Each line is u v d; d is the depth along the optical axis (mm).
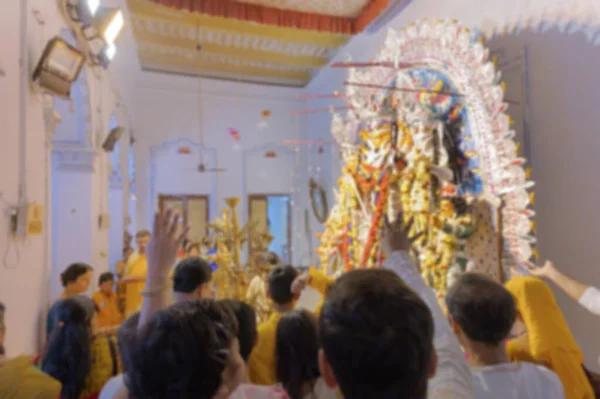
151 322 922
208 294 2105
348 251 5598
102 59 4043
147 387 843
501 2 4094
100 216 4578
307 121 10648
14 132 2381
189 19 7844
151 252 1348
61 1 3148
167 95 9844
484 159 3693
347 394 777
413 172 4539
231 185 10250
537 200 3701
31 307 2654
